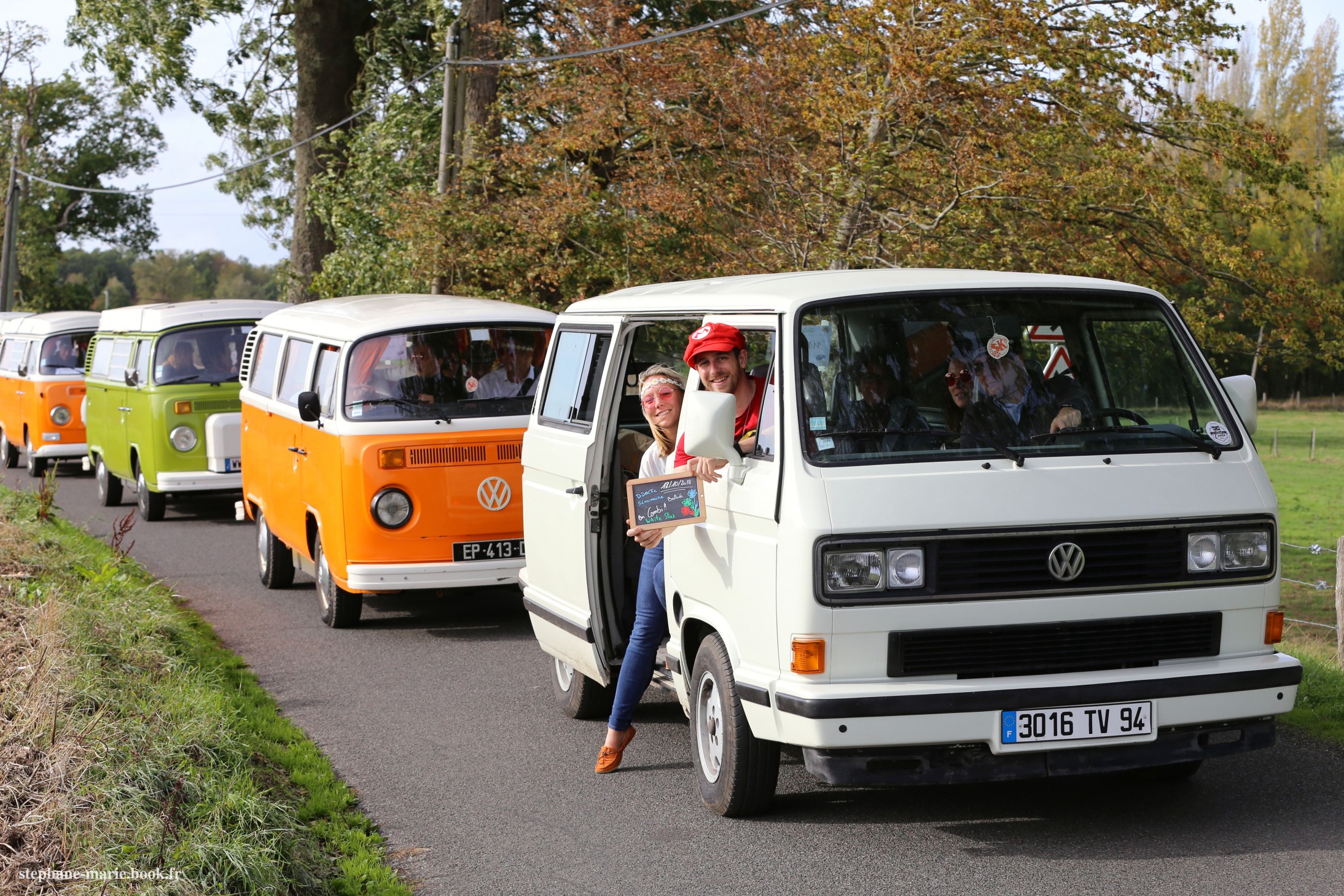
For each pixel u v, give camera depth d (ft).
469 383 33.65
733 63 57.62
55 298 248.93
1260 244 181.47
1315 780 19.88
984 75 49.01
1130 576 16.79
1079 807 19.06
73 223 247.09
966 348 17.88
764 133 53.88
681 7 78.13
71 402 71.97
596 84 64.13
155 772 18.07
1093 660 16.78
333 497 33.04
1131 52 47.65
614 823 19.27
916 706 16.08
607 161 67.00
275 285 124.16
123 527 39.70
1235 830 17.79
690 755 22.70
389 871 17.49
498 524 32.99
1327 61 218.79
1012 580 16.46
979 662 16.51
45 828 16.37
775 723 16.83
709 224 57.82
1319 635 47.47
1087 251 49.85
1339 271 187.62
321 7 100.73
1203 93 50.34
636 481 18.47
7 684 21.97
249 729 23.95
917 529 16.31
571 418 23.72
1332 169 193.67
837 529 16.25
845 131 48.11
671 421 20.63
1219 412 18.19
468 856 18.25
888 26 46.26
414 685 28.55
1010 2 45.83
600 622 22.52
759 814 19.20
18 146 230.27
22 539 39.24
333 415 33.06
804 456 16.84
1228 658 17.21
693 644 20.39
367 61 101.55
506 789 21.17
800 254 49.14
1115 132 49.60
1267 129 49.98
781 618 16.66
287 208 122.21
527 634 33.96
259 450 41.04
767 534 17.03
